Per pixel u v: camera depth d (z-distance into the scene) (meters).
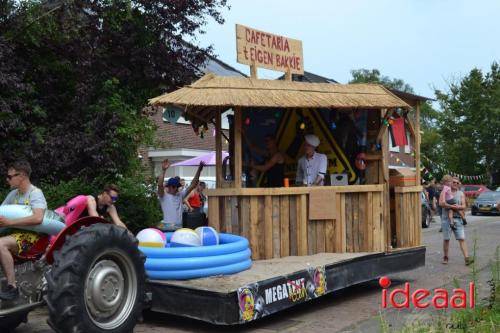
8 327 5.71
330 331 5.82
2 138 9.21
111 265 5.05
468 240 15.07
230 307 5.46
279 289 6.05
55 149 9.01
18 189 5.32
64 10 9.65
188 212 8.52
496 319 5.02
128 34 10.18
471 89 42.47
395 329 5.46
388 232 8.03
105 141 9.21
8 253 4.87
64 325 4.63
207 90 7.13
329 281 6.81
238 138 7.22
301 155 9.14
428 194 23.17
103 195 6.45
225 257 6.16
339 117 8.63
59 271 4.65
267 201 7.22
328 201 7.56
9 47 8.97
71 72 10.23
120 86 10.16
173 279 5.98
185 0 10.23
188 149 19.25
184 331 5.88
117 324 5.00
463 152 42.44
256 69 8.15
